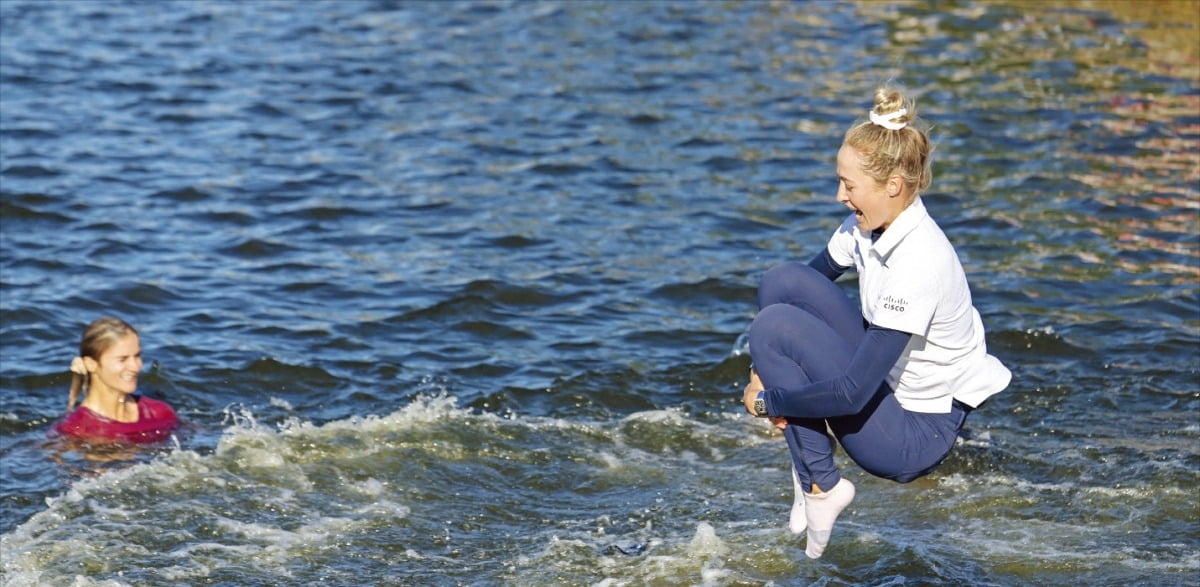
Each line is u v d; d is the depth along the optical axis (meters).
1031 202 27.20
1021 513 14.80
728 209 27.00
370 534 14.34
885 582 13.16
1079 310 21.30
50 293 21.55
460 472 15.91
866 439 11.03
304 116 33.53
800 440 11.07
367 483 15.55
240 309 21.27
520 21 45.75
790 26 45.31
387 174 29.06
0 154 29.00
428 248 24.44
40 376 18.58
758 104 35.47
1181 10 46.19
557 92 36.50
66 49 39.28
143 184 27.62
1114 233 25.27
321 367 19.06
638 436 17.11
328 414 17.78
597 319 21.17
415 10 47.16
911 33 44.06
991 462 16.11
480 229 25.58
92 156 29.34
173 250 23.97
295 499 15.11
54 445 16.61
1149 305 21.45
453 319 21.08
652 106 35.19
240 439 16.53
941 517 14.73
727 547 13.92
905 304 10.51
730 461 16.38
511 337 20.44
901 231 10.60
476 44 42.19
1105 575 13.27
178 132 31.67
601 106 35.12
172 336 20.06
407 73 38.28
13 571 13.24
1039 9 47.16
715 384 18.81
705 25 45.53
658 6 48.56
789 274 11.48
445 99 35.56
